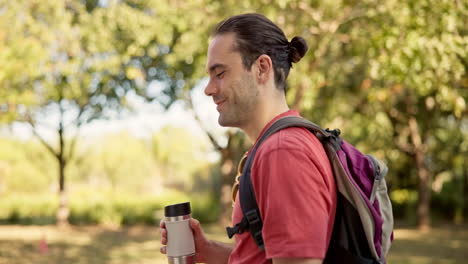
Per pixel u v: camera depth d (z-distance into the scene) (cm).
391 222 149
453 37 752
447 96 817
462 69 767
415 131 1798
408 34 756
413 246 1378
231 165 2136
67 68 1261
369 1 833
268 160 131
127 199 2422
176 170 2769
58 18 1154
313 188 127
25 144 2486
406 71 800
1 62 1149
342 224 139
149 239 1633
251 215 137
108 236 1728
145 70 1708
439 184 2186
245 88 148
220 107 151
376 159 152
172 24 1038
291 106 955
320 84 972
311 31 881
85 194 2538
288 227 124
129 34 1142
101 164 2677
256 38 149
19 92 1398
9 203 2316
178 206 169
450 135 1916
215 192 2714
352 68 1114
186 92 1916
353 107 1569
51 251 1283
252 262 140
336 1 879
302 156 129
